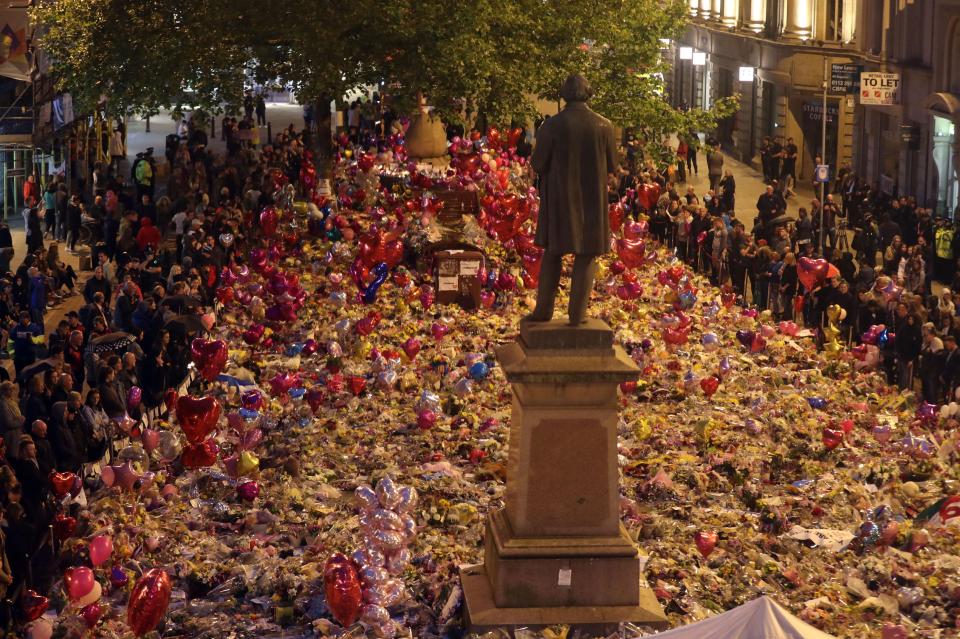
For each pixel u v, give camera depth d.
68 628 14.41
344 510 17.58
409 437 20.36
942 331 25.86
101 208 38.41
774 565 15.83
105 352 22.64
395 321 26.75
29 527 16.12
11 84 45.19
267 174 40.16
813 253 32.47
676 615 14.50
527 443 13.80
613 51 41.16
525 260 28.91
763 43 58.47
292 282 26.91
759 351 25.34
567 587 13.88
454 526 16.86
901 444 20.05
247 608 15.02
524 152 48.34
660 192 39.19
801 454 19.73
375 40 36.81
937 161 42.31
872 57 48.28
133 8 37.38
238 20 36.94
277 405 21.06
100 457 19.52
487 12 36.53
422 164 39.59
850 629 14.34
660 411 21.78
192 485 18.16
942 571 15.58
